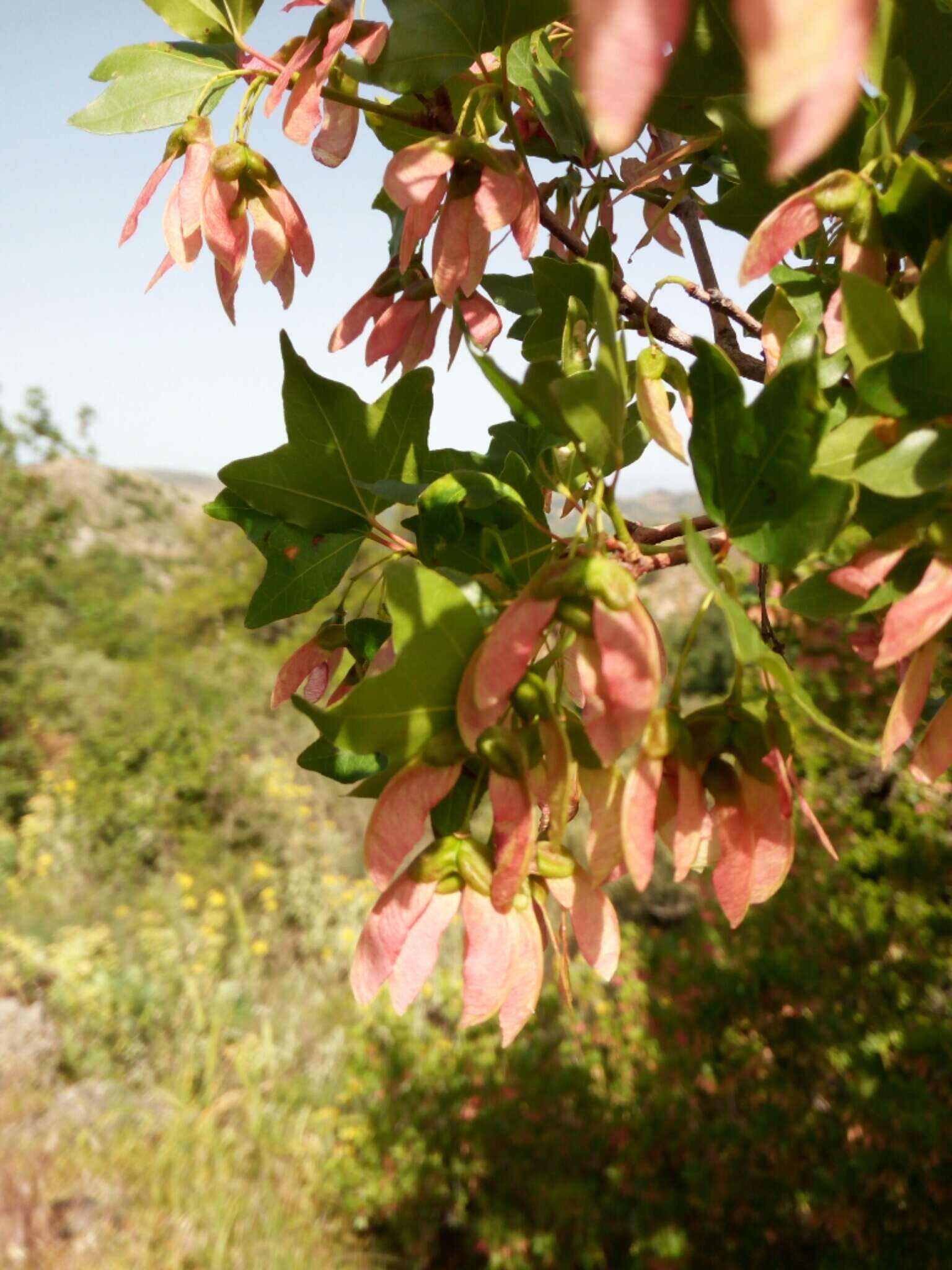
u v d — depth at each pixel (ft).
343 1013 26.68
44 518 54.03
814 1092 17.49
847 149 3.66
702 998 18.88
